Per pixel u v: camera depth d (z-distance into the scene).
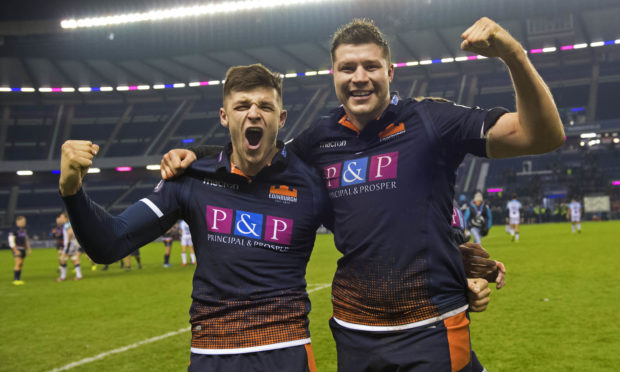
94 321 7.02
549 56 50.34
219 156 2.30
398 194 2.17
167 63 45.94
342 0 38.31
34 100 54.06
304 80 54.62
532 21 40.62
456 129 2.14
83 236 1.97
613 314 5.86
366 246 2.20
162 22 40.44
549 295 7.23
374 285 2.20
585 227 29.19
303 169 2.32
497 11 37.62
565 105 53.28
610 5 37.50
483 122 2.02
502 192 46.56
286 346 2.06
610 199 43.16
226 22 40.34
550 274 9.42
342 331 2.33
